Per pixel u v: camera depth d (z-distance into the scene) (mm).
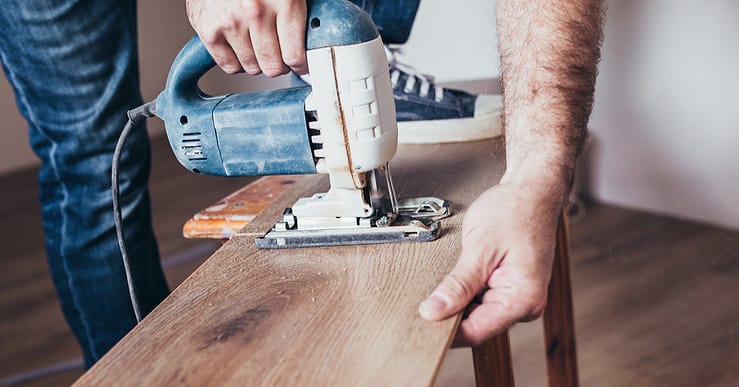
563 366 1508
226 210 1265
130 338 814
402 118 1375
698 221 2420
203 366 748
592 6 980
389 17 1373
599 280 2164
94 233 1413
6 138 3621
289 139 978
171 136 1041
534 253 824
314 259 963
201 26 944
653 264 2207
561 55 967
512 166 946
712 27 2156
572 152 929
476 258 822
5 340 2197
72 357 2070
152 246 1526
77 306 1491
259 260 978
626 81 2430
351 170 968
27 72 1330
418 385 678
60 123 1363
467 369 1854
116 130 1389
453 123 1346
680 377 1713
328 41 900
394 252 954
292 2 889
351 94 916
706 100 2258
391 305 822
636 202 2576
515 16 1016
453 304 780
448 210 1041
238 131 997
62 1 1275
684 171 2402
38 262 2699
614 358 1819
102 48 1342
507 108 1005
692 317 1921
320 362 730
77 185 1406
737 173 2266
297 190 1235
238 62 996
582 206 2619
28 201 3314
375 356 730
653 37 2309
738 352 1769
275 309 841
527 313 806
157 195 3252
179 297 895
